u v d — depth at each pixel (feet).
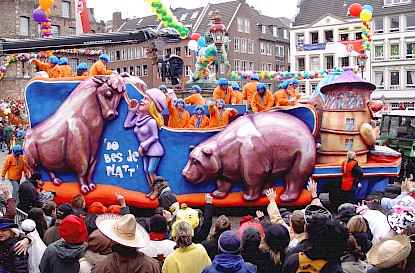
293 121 40.70
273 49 229.86
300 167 39.93
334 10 190.19
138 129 39.88
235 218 40.42
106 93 39.52
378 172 41.86
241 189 40.57
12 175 40.52
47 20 45.75
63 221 16.44
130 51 222.69
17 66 166.20
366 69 181.27
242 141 39.78
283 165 39.93
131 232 15.02
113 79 39.58
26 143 39.70
